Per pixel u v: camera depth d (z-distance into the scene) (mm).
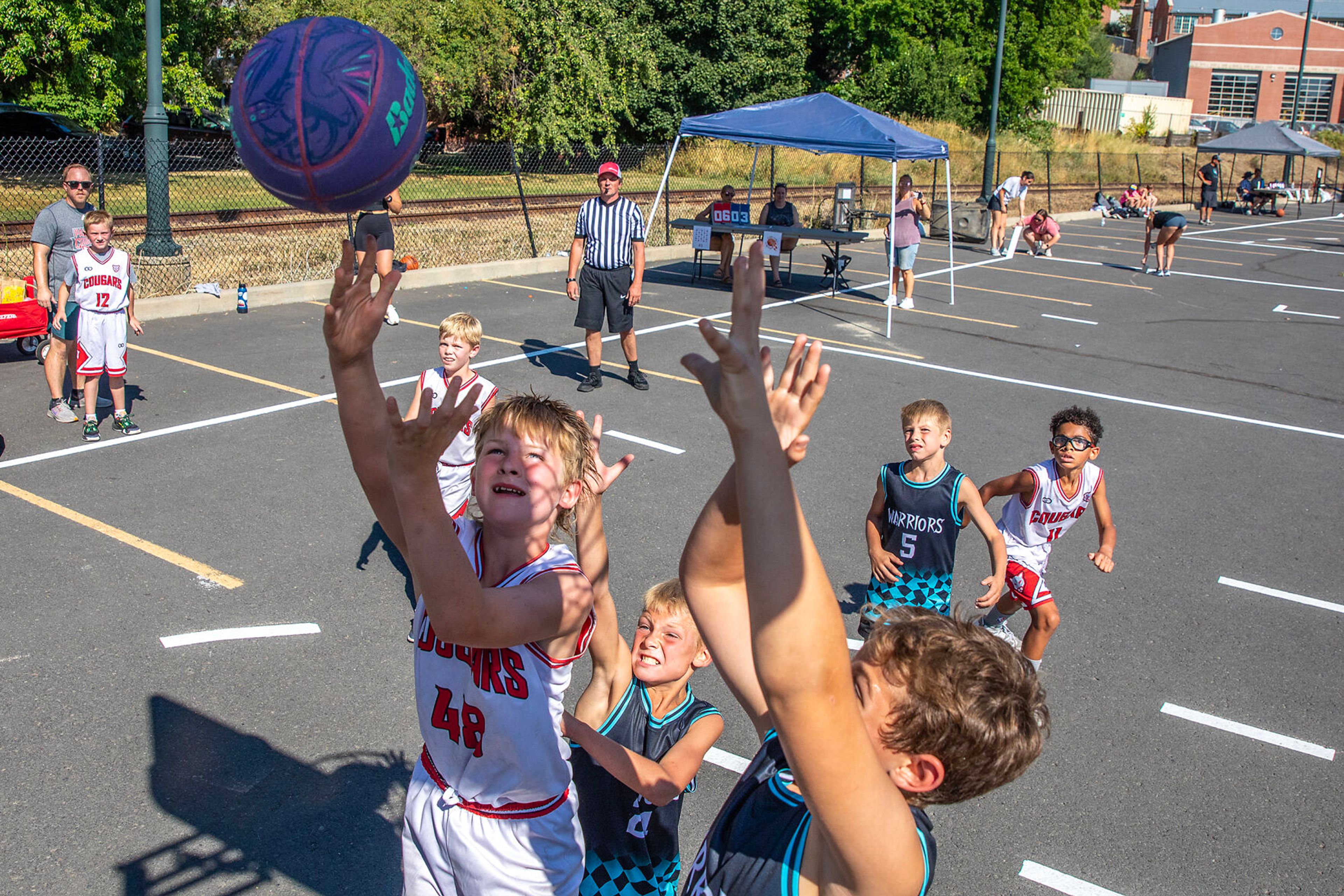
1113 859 4027
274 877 3711
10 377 9750
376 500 2254
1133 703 5195
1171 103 62375
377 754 4484
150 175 12805
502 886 2418
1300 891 3891
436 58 27734
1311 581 6781
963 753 1531
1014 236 23203
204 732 4559
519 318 13797
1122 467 8969
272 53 2221
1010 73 45688
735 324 1455
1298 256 25375
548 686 2371
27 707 4645
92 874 3658
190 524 6734
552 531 2932
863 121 14148
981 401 10867
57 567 6039
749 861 1726
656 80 32969
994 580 4793
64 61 21688
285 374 10320
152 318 12406
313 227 18422
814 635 1395
